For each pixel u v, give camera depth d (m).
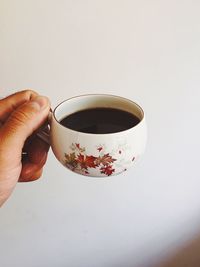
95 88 0.41
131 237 0.55
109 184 0.49
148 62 0.40
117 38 0.38
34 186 0.46
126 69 0.40
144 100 0.43
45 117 0.29
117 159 0.24
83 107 0.28
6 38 0.36
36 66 0.38
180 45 0.40
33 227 0.50
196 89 0.43
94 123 0.26
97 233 0.54
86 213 0.51
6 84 0.39
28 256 0.53
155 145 0.47
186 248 0.60
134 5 0.37
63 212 0.50
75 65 0.39
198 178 0.52
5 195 0.31
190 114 0.45
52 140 0.25
